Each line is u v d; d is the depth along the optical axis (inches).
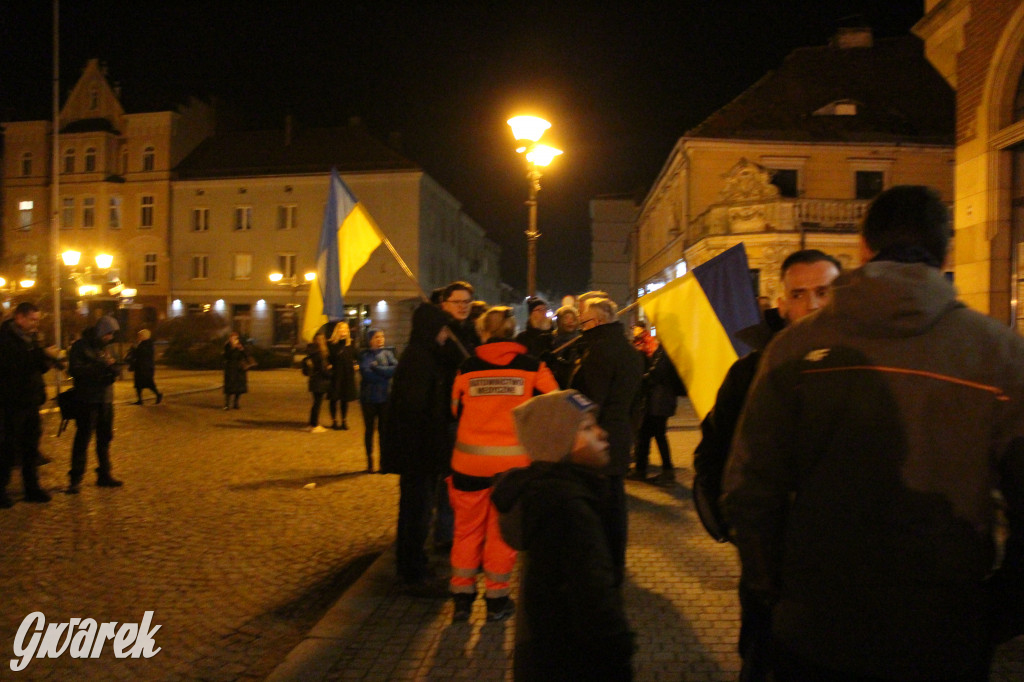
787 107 1104.8
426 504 191.5
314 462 379.2
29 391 278.5
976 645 67.2
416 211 1662.2
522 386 170.4
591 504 85.0
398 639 160.1
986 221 339.0
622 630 78.0
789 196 1051.9
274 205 1724.9
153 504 283.9
